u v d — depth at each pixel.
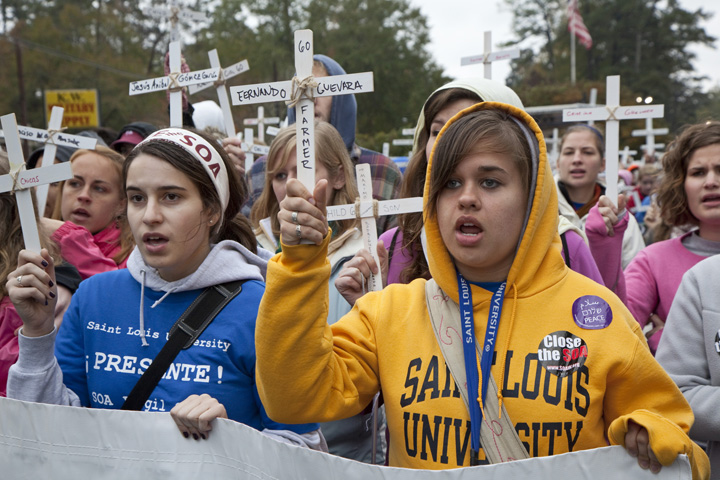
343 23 37.62
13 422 2.28
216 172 2.45
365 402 2.09
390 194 4.56
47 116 28.75
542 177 1.96
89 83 38.53
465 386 1.92
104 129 6.09
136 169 2.35
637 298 3.60
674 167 3.65
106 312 2.42
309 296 1.77
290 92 1.94
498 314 1.96
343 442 3.06
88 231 3.64
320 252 1.78
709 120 3.93
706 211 3.49
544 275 2.00
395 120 35.88
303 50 1.94
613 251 3.35
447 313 2.03
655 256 3.66
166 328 2.33
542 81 60.25
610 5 60.91
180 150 2.36
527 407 1.86
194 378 2.24
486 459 1.86
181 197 2.35
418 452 1.93
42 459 2.24
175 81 3.74
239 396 2.26
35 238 2.40
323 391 1.87
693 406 2.61
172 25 4.44
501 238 1.94
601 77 58.69
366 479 1.82
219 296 2.34
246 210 4.89
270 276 1.78
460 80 3.09
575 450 1.84
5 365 2.77
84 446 2.19
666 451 1.70
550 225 2.00
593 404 1.85
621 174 9.09
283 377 1.82
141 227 2.33
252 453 1.98
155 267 2.34
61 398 2.37
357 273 2.77
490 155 1.92
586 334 1.91
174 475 2.10
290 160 3.61
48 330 2.36
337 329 2.10
